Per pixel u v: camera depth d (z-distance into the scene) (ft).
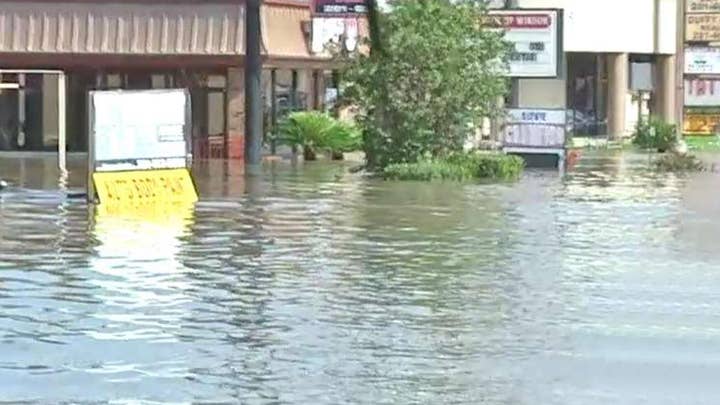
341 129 223.71
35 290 84.38
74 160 216.54
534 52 216.54
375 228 120.37
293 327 73.46
